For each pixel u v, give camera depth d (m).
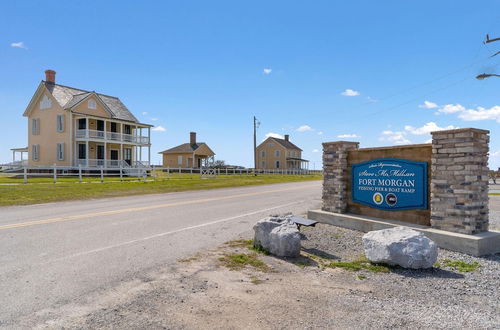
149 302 4.20
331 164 9.82
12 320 3.67
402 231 6.10
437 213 7.29
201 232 8.41
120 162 37.91
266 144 75.31
